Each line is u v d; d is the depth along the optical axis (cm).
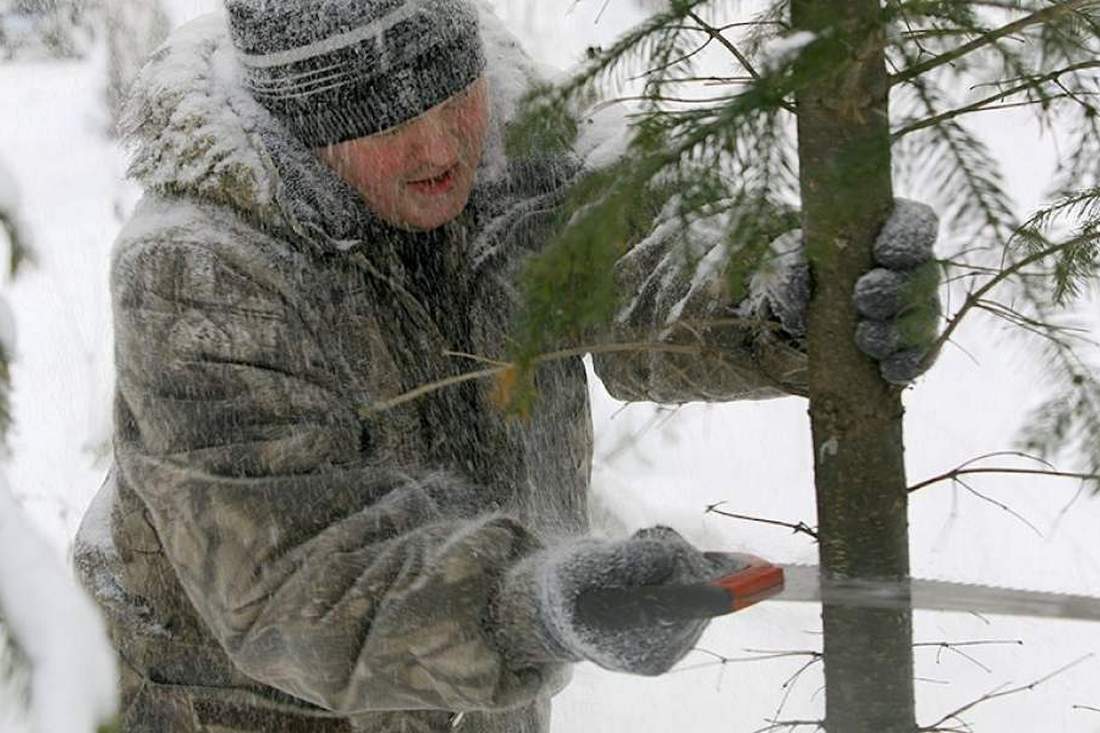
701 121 168
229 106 226
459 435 236
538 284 165
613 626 174
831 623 195
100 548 250
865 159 170
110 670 136
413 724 233
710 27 191
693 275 221
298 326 216
